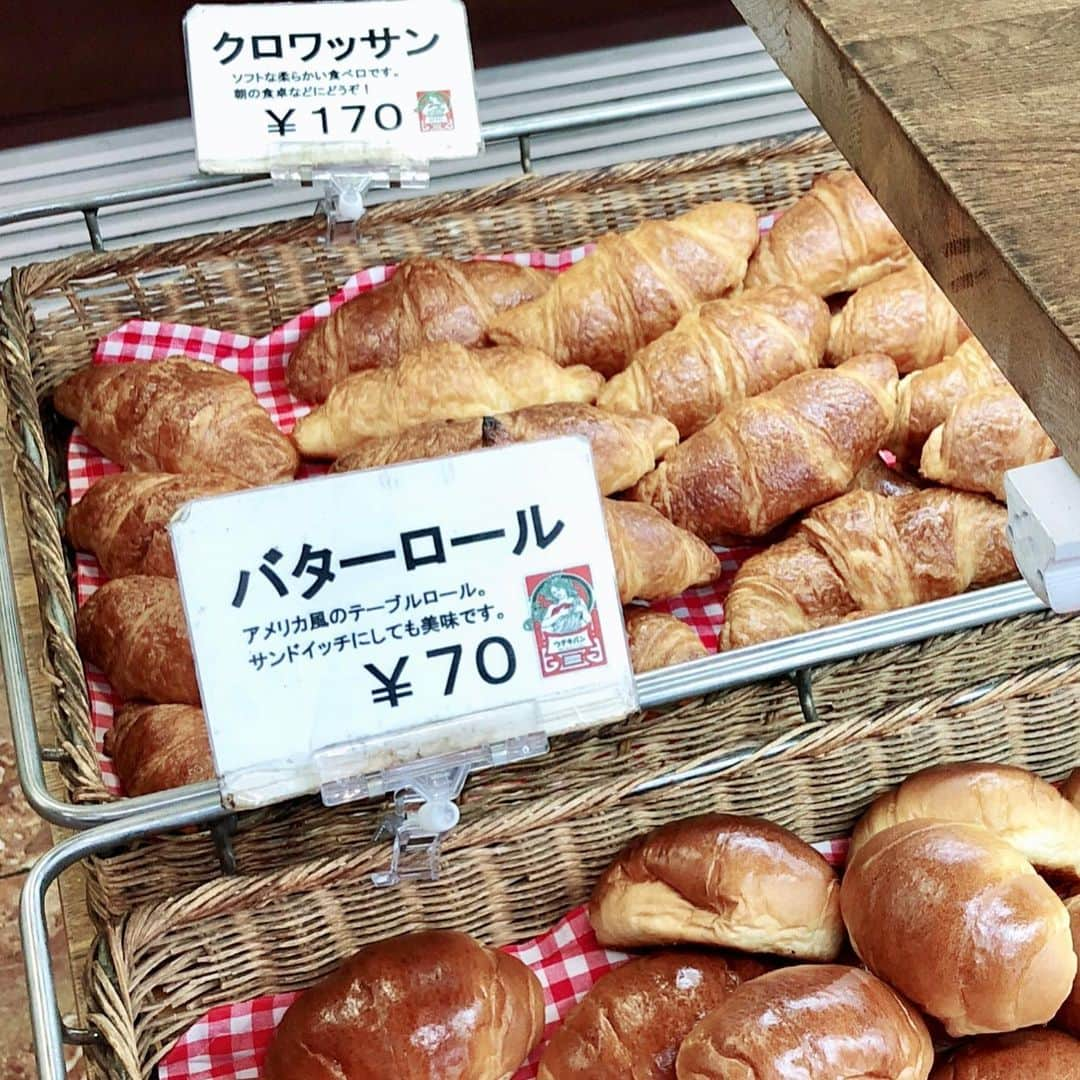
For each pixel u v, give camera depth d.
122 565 0.79
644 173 0.94
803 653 0.63
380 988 0.60
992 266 0.41
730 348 0.84
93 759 0.66
